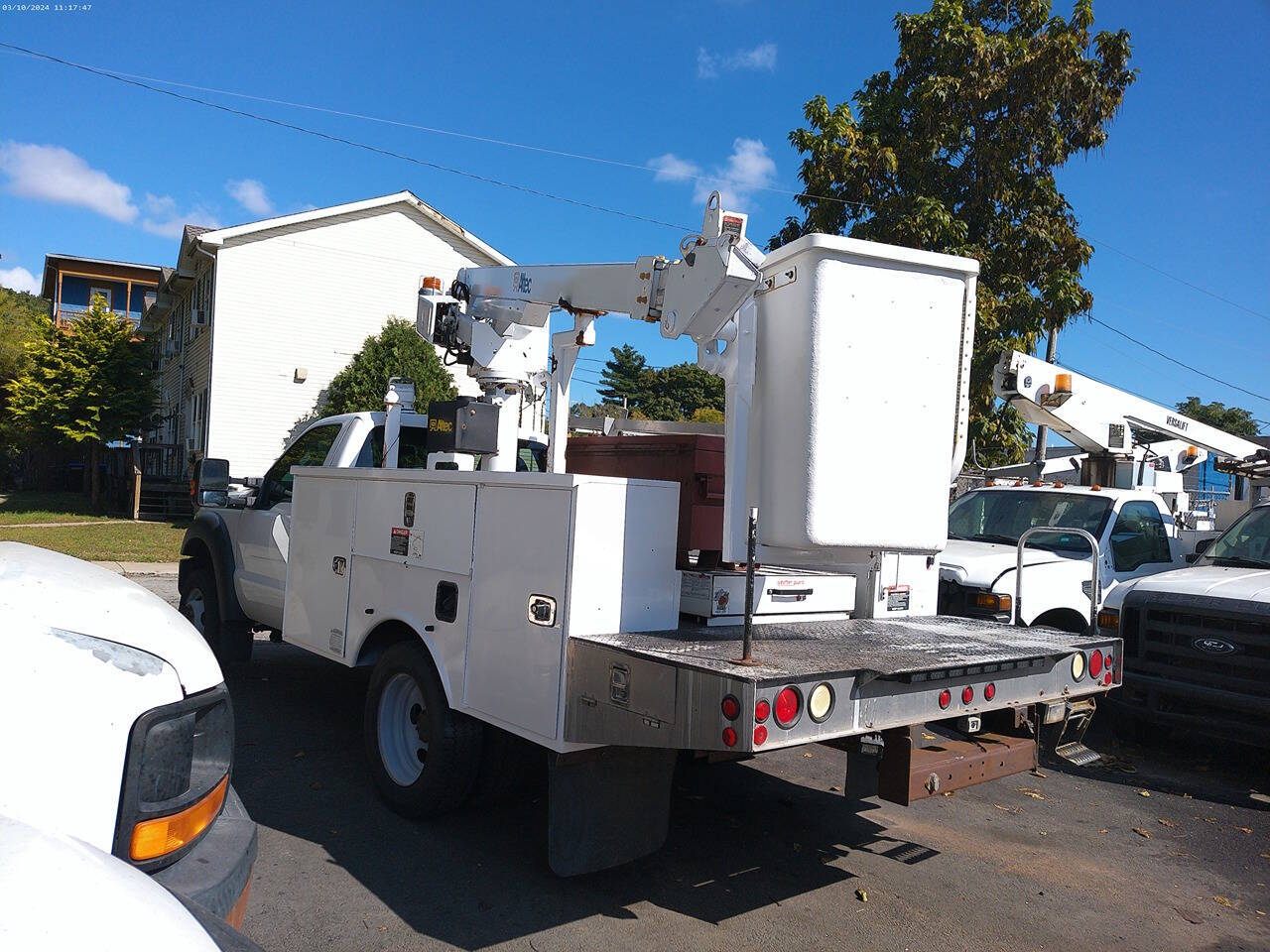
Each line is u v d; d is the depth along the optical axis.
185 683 2.17
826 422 3.55
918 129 14.73
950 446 3.84
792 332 3.64
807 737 3.05
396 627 4.84
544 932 3.55
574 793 3.65
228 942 1.66
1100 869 4.55
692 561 4.32
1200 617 6.16
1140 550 8.12
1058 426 9.56
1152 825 5.24
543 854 4.28
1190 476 16.33
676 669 3.15
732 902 3.92
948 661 3.50
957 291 3.86
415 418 6.02
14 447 31.02
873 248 3.63
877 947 3.59
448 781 4.32
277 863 4.06
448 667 4.20
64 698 1.92
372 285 23.44
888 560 4.65
